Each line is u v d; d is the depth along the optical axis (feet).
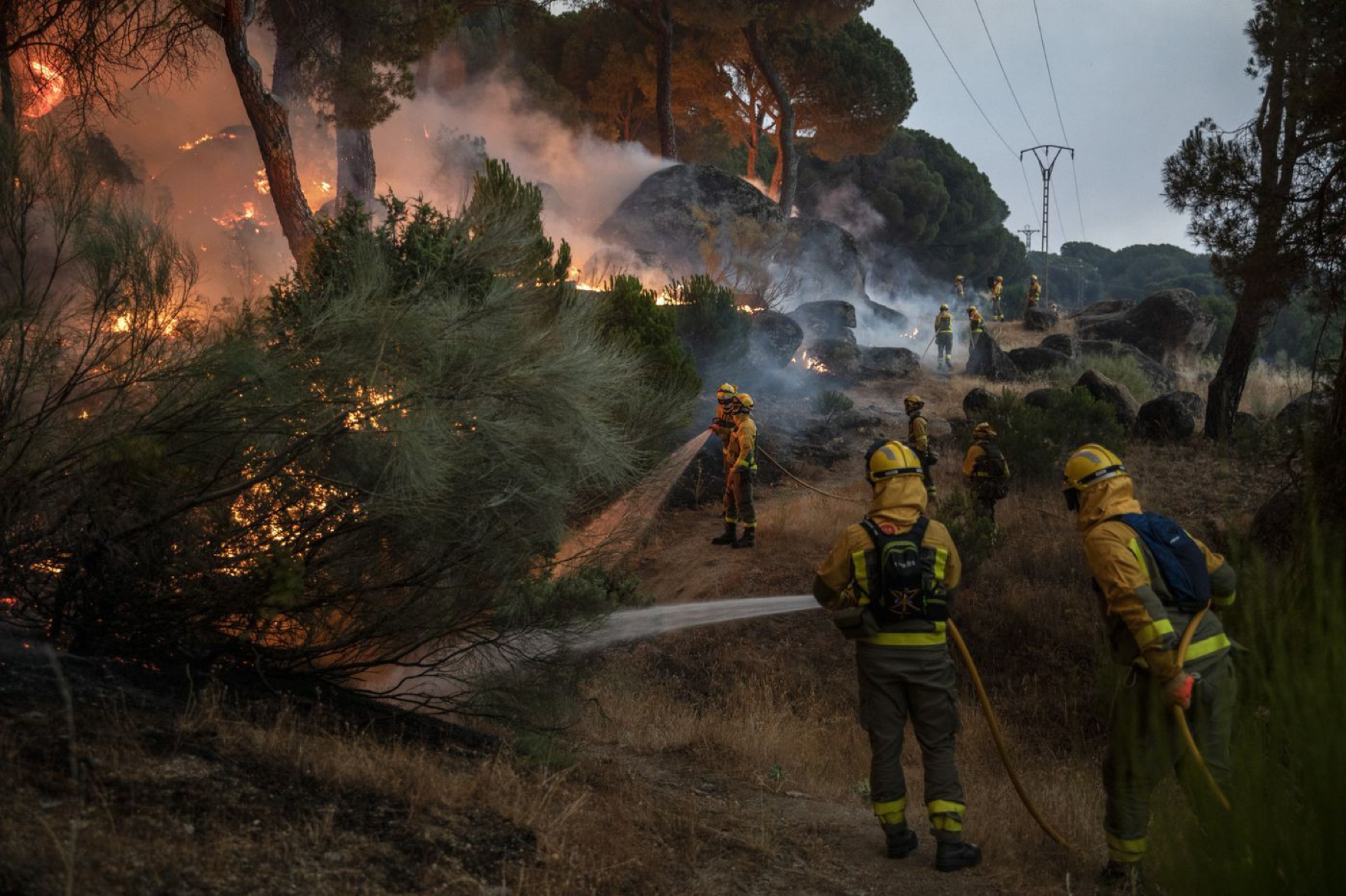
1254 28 34.01
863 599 13.50
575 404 13.84
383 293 13.69
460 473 13.24
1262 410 59.98
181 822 8.55
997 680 28.84
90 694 10.64
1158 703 11.86
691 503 43.52
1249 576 11.94
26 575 12.03
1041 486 44.45
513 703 15.98
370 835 9.54
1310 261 33.45
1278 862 8.88
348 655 14.97
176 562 12.26
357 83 55.31
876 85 132.16
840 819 15.69
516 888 9.38
